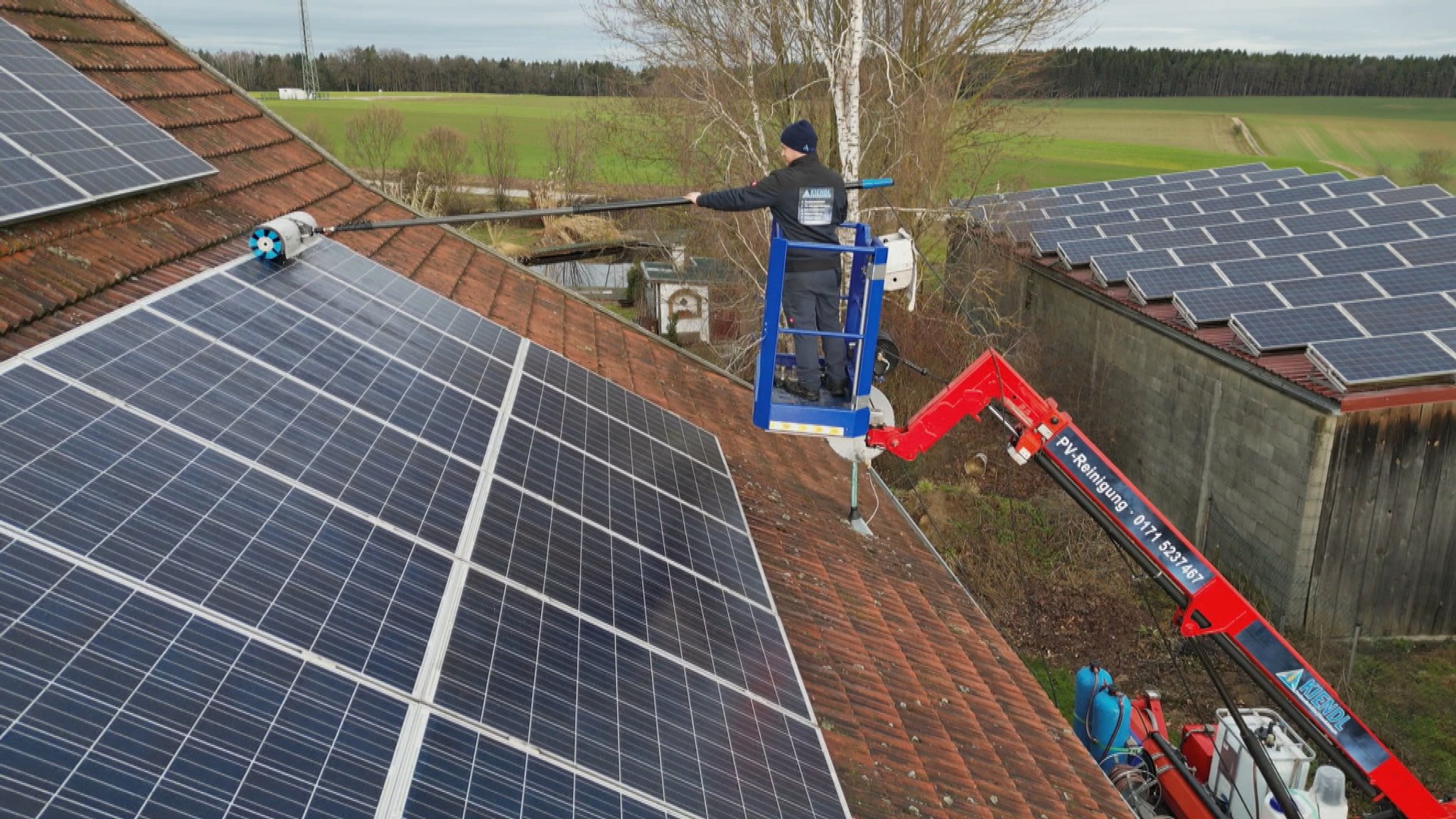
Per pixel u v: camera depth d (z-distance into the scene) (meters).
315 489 5.45
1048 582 22.52
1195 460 23.47
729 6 26.56
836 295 7.89
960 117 31.02
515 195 76.06
